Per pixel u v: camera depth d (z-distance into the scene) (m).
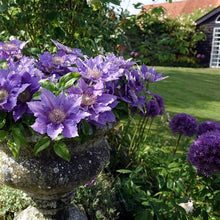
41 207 1.46
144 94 1.27
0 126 0.99
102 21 2.47
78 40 2.38
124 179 2.17
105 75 1.10
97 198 1.87
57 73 1.21
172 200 1.65
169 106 5.82
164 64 13.59
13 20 2.24
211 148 1.75
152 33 2.76
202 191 1.86
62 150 0.99
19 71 1.05
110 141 2.66
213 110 5.80
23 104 1.00
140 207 1.95
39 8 2.22
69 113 0.94
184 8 18.39
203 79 9.91
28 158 1.21
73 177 1.23
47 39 2.29
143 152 2.39
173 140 3.33
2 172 1.23
